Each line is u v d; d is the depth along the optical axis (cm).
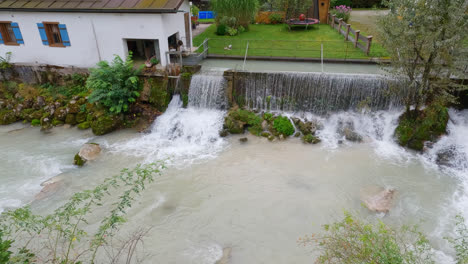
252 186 1055
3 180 1082
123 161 1190
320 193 1017
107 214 923
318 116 1430
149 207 963
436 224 879
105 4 1481
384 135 1296
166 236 859
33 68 1670
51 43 1636
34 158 1211
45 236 806
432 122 1221
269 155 1220
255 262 780
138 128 1425
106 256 777
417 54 1123
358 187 1038
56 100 1541
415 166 1131
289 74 1412
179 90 1527
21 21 1593
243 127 1381
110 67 1407
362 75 1366
